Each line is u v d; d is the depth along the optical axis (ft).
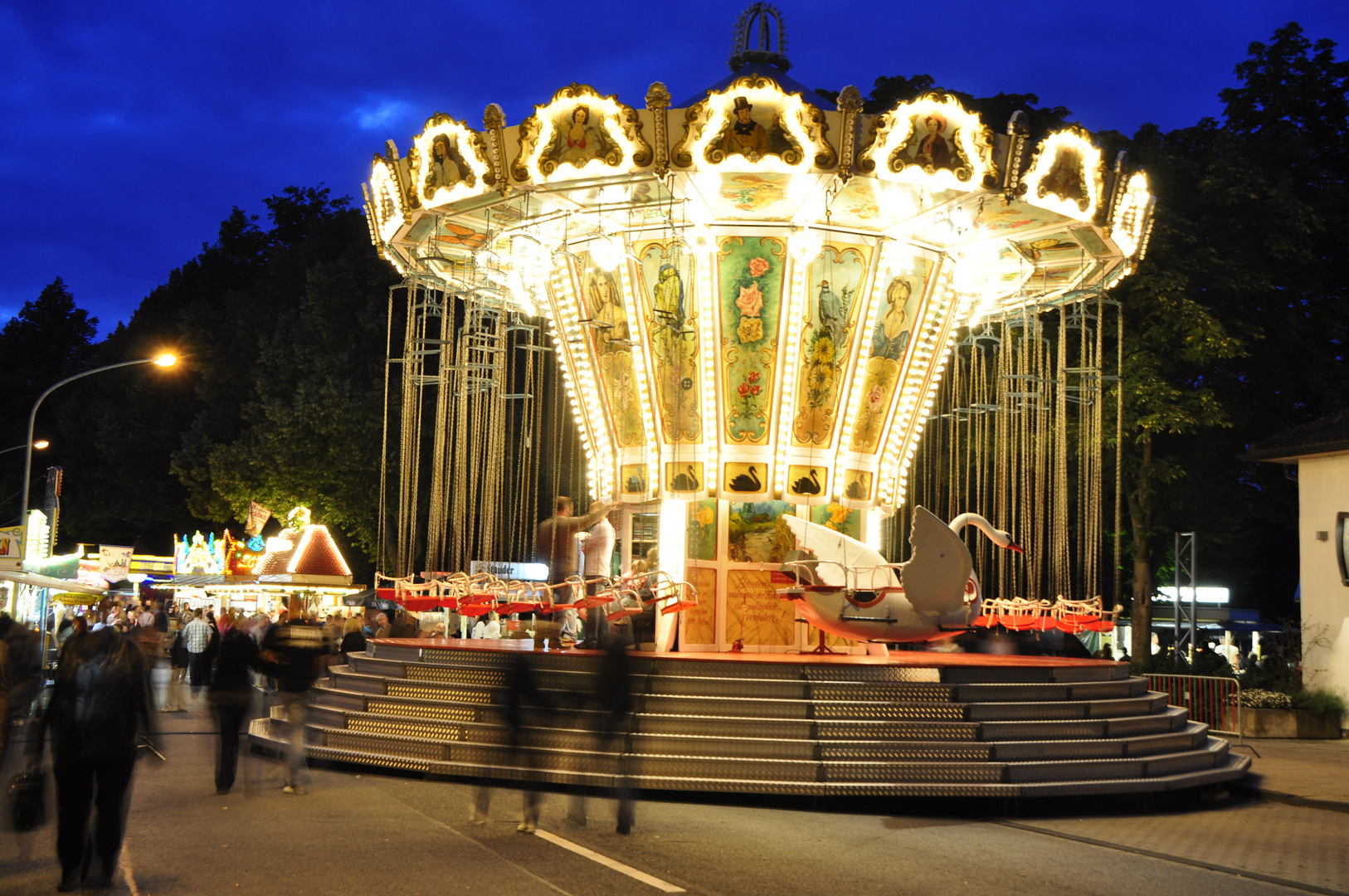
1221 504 95.91
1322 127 101.24
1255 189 89.45
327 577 125.29
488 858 28.12
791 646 53.47
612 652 34.40
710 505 53.72
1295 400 96.02
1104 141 93.61
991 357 93.66
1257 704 67.00
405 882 25.53
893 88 107.45
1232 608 133.08
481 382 65.57
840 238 51.49
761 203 49.03
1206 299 91.56
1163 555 105.40
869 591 48.52
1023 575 103.55
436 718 42.70
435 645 51.01
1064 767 39.45
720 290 51.75
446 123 46.98
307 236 164.86
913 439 56.49
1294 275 92.79
